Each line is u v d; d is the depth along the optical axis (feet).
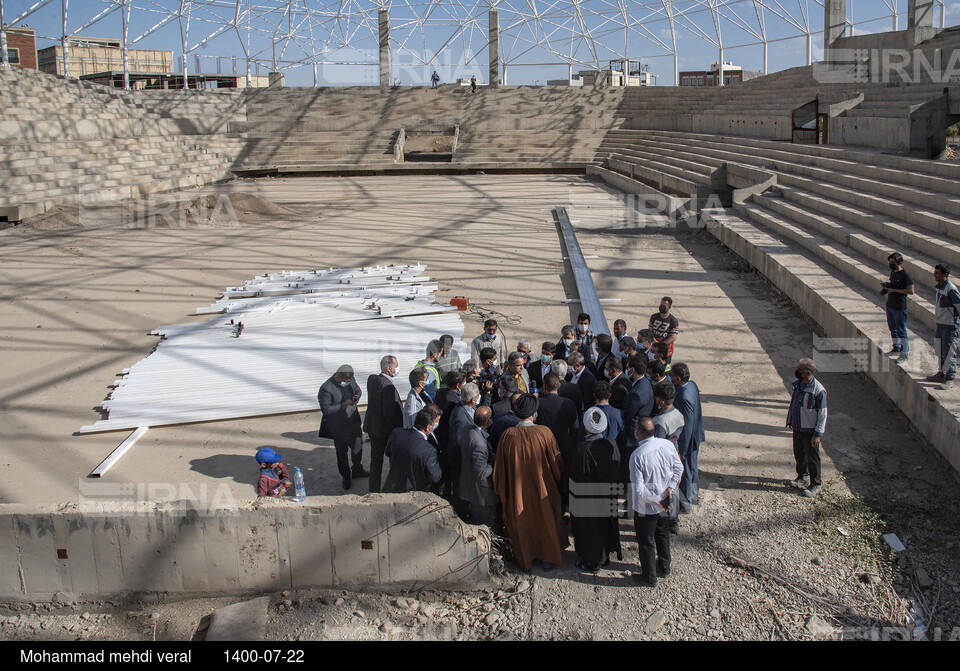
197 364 38.42
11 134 93.61
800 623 20.06
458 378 25.34
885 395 32.50
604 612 20.97
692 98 143.33
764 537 23.61
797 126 83.46
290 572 22.50
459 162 137.08
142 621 21.75
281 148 142.20
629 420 24.84
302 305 48.44
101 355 41.04
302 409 33.35
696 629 20.11
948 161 52.42
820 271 46.37
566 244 66.59
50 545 22.16
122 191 95.71
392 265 60.95
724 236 64.69
